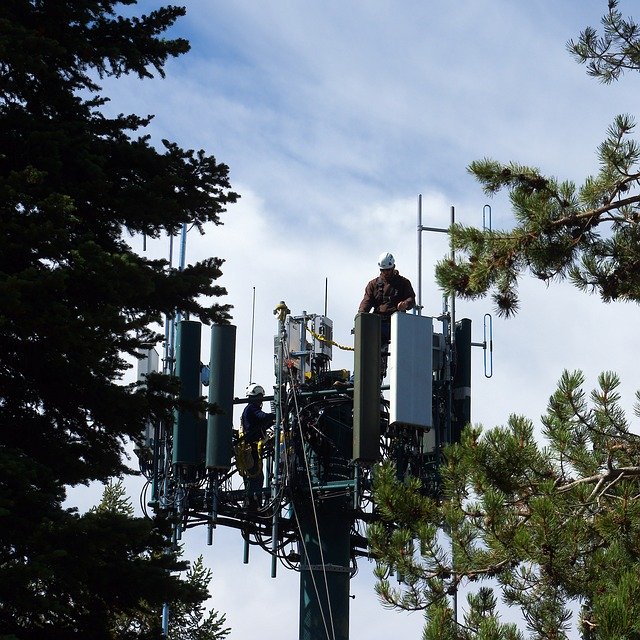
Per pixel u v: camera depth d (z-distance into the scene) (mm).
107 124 22172
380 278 32531
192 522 32625
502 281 22594
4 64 20750
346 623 32125
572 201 22734
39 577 17438
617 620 18672
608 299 22844
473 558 20531
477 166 22891
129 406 19906
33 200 19156
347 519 32250
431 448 31500
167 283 20703
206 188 21875
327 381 32094
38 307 18594
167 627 30984
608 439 21469
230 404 31922
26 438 19969
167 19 22469
